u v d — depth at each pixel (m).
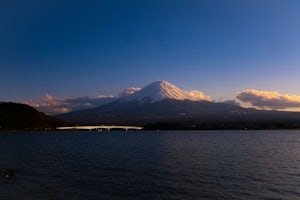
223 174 48.81
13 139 185.00
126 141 159.38
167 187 39.59
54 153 87.50
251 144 127.06
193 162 63.59
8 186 39.97
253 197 34.94
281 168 55.50
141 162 63.72
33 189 38.31
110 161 65.94
